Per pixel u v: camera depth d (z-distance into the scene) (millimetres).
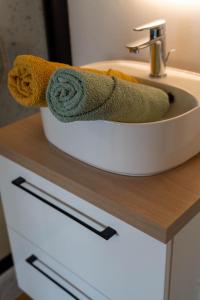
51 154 830
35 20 1149
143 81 925
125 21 1033
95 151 737
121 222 689
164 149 700
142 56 1049
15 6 1084
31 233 1010
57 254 948
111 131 686
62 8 1138
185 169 753
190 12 900
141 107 716
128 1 1003
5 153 888
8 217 1082
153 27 848
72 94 619
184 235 679
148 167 713
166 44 958
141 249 682
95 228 751
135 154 695
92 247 804
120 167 723
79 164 789
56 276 1008
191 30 919
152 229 633
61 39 1185
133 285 754
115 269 774
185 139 725
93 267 839
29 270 1134
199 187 703
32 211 943
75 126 745
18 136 909
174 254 677
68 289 986
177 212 643
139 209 654
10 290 1428
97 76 650
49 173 784
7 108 1186
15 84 755
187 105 851
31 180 870
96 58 1161
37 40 1183
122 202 674
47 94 666
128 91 679
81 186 726
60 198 811
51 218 884
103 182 729
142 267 705
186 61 967
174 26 946
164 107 808
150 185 713
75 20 1156
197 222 708
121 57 1095
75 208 783
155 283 700
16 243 1122
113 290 819
